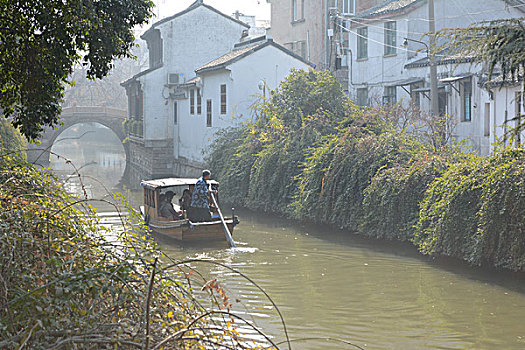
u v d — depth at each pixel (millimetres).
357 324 9461
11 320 4477
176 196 28016
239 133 26172
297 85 23344
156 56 41719
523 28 11219
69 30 8242
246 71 29875
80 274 4754
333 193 16984
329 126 21281
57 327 4566
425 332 9102
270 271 12984
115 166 47062
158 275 5602
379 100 29984
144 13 9195
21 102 8914
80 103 73938
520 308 10195
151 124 38844
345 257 14188
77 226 6438
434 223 13453
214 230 16422
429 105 25969
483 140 21781
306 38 39125
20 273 5270
